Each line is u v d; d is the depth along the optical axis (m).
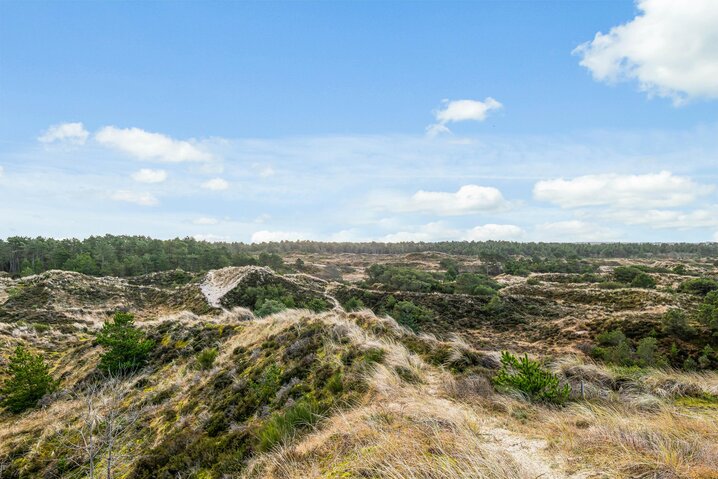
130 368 16.61
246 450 7.08
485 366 9.34
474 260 139.12
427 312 47.47
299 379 9.90
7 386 15.88
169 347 17.75
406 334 11.93
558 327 41.44
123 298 56.84
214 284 61.97
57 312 40.75
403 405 6.59
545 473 4.13
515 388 7.34
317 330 12.63
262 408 9.31
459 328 44.41
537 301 53.19
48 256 87.44
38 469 10.34
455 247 180.12
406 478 4.18
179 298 58.06
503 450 4.75
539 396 7.01
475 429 5.52
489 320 46.81
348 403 7.54
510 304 51.38
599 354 31.72
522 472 4.11
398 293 56.91
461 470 4.16
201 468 7.43
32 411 14.91
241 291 55.47
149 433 10.94
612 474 3.88
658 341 33.47
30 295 49.50
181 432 9.81
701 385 7.87
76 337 27.02
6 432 13.03
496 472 4.04
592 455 4.39
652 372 9.11
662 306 43.62
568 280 73.50
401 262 141.38
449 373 8.50
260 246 195.25
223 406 10.36
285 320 16.09
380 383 7.93
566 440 4.91
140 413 12.05
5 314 40.16
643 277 59.47
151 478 8.01
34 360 17.34
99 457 9.81
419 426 5.57
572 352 33.22
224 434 8.86
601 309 47.47
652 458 4.11
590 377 8.59
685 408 6.35
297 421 7.11
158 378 15.11
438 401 6.89
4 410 15.34
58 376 18.75
